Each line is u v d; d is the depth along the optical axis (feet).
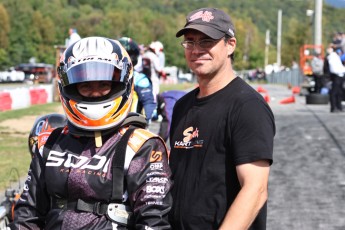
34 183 10.89
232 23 11.13
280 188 26.68
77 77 10.56
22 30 288.51
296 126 46.70
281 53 303.27
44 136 11.12
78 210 10.29
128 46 22.25
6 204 18.90
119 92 10.69
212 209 10.48
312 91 90.94
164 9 482.28
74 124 10.61
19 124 57.82
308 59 117.60
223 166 10.47
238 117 10.34
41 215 10.98
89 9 384.47
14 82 198.08
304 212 22.93
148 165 10.34
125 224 10.28
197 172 10.68
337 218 22.11
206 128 10.73
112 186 10.20
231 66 11.18
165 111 26.81
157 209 10.25
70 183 10.32
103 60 10.61
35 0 327.88
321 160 32.78
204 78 10.98
